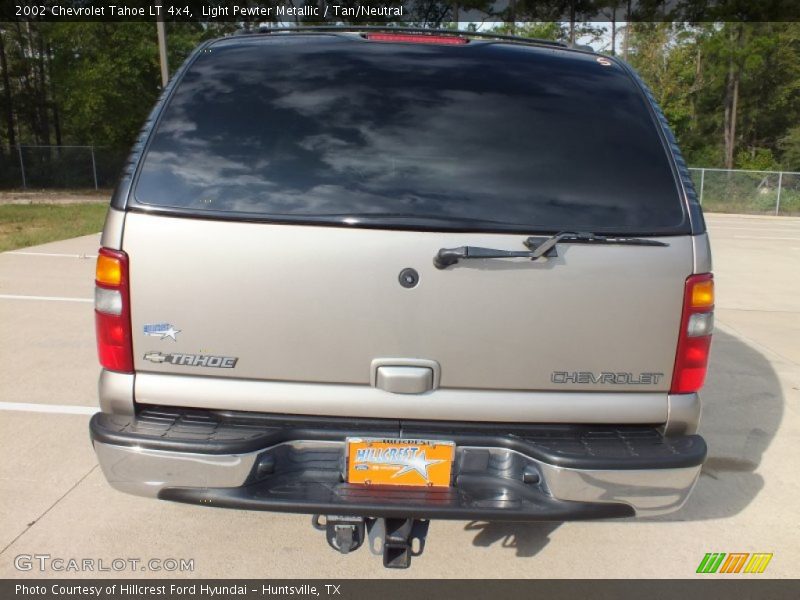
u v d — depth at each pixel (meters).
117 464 2.24
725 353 6.12
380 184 2.25
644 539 3.06
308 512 2.21
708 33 34.06
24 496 3.18
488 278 2.22
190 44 24.95
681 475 2.26
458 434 2.32
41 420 4.01
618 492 2.25
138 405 2.33
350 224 2.20
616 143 2.37
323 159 2.28
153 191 2.24
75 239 11.41
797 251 14.54
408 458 2.29
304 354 2.26
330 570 2.74
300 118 2.34
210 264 2.21
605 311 2.26
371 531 2.42
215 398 2.29
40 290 7.34
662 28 35.34
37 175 25.53
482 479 2.31
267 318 2.24
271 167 2.27
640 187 2.32
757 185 25.73
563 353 2.28
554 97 2.45
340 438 2.29
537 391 2.31
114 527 2.97
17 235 11.56
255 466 2.23
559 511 2.24
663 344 2.31
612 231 2.25
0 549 2.79
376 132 2.33
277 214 2.21
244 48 2.58
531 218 2.25
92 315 6.39
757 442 4.17
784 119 38.50
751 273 11.09
